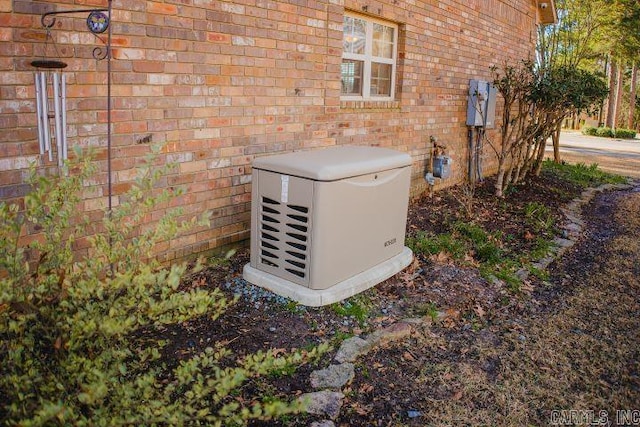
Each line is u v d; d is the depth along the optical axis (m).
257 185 4.01
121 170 3.72
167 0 3.83
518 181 9.50
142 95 3.77
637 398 3.09
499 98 9.91
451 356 3.44
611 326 4.02
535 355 3.52
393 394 2.96
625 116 37.84
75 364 2.05
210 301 2.17
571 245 6.09
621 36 19.73
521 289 4.63
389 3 6.25
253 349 3.23
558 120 9.41
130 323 2.05
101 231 3.64
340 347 3.32
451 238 5.68
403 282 4.48
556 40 15.05
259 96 4.71
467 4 8.05
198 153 4.25
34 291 2.10
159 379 2.83
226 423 2.45
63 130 3.15
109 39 3.18
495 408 2.92
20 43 3.09
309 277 3.81
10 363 2.10
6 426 1.92
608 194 9.72
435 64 7.46
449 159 7.57
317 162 3.83
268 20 4.66
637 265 5.54
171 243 4.18
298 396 2.81
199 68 4.14
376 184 4.14
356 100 6.09
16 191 3.17
